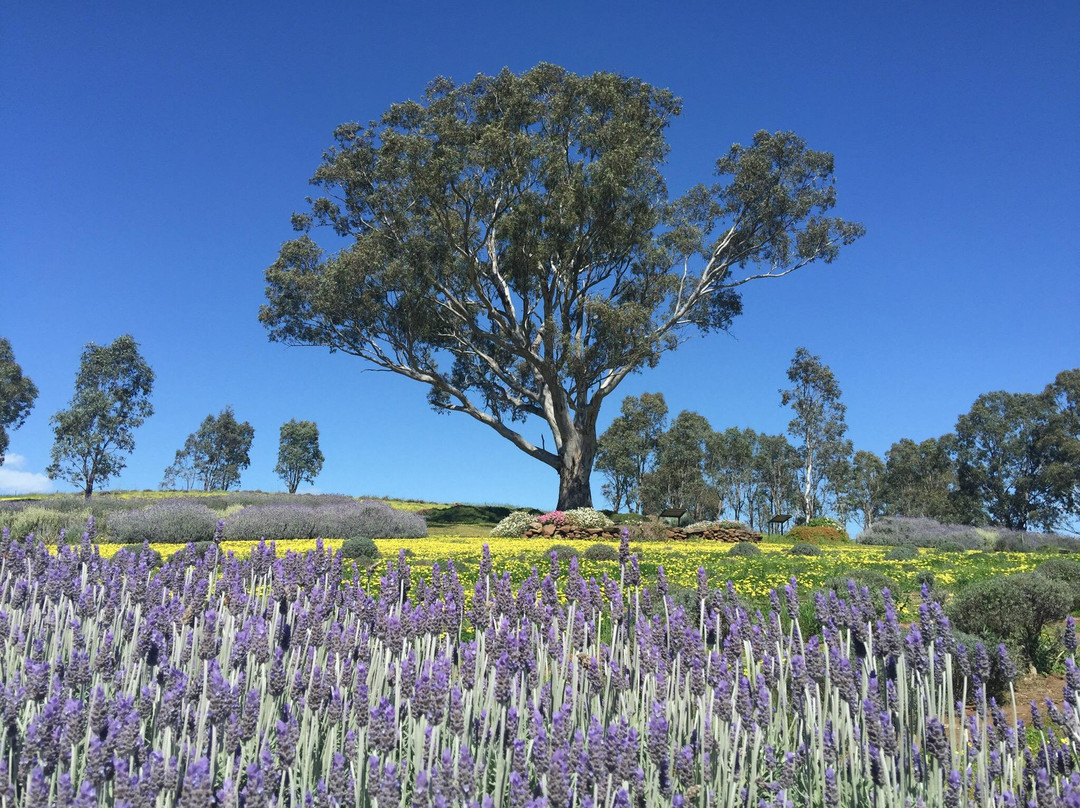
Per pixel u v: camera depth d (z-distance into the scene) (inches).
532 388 1533.0
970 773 127.7
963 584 422.3
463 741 111.7
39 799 80.6
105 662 139.6
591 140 1207.6
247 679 137.0
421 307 1309.1
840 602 149.9
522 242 1186.6
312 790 97.5
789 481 2571.4
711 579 456.4
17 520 729.6
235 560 207.6
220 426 2974.9
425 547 741.3
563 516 979.9
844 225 1370.6
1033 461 2269.9
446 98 1201.4
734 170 1327.5
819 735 121.8
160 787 94.7
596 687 141.3
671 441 2361.0
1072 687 128.6
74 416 1636.3
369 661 151.3
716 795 112.6
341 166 1279.5
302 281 1312.7
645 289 1362.0
